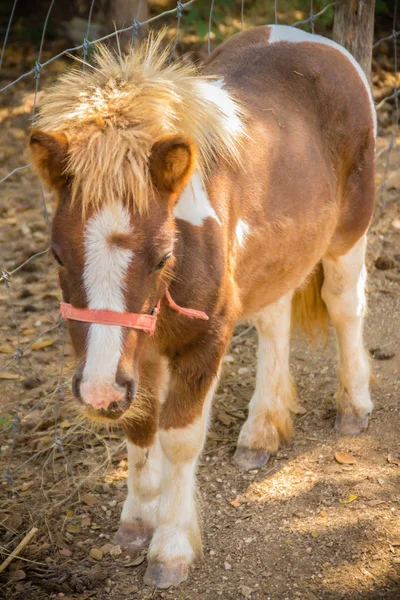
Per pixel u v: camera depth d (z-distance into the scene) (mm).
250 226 2691
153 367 2662
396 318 4320
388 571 2625
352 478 3119
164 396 2875
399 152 6602
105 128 2107
